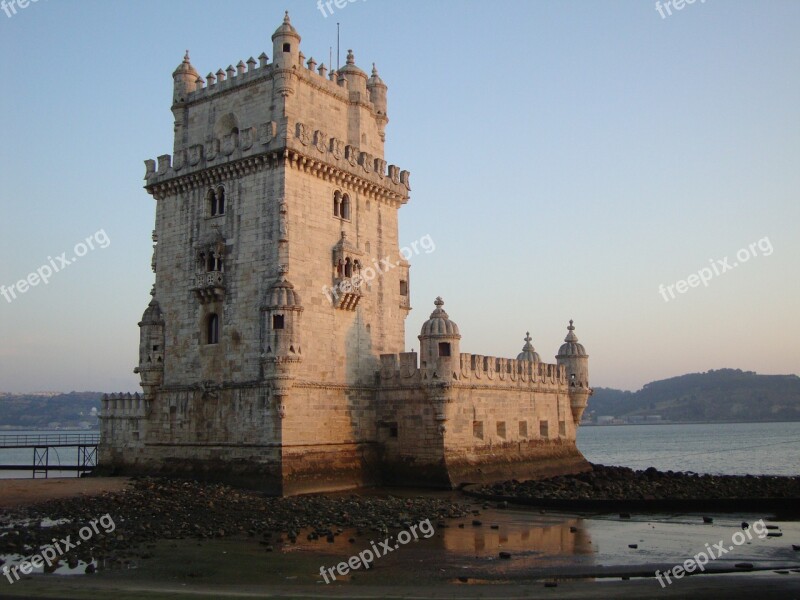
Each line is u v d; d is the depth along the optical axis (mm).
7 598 26219
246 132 56812
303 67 59312
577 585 29375
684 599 26922
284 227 54406
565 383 77562
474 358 62281
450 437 58375
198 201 59719
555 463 72375
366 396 60500
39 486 52688
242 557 33625
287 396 52500
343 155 60312
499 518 45531
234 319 55906
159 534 38156
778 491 57250
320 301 57031
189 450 57062
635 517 46812
